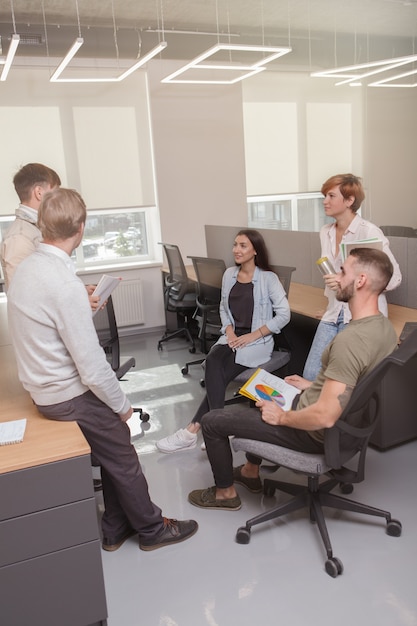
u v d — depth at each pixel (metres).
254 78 6.36
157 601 2.00
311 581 2.06
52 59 5.40
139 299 6.06
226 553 2.25
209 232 5.65
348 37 6.43
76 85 5.56
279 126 6.60
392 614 1.87
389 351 2.01
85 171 5.73
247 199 6.70
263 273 3.32
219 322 4.29
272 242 4.79
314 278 4.36
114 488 2.25
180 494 2.73
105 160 5.80
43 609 1.71
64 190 1.76
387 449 3.05
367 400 2.09
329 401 1.94
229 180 6.26
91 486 1.70
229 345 3.21
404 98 7.10
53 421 1.88
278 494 2.69
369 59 6.67
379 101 6.96
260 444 2.24
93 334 1.75
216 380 3.13
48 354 1.77
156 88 5.79
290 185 6.78
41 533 1.67
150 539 2.28
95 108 5.67
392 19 5.87
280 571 2.12
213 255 5.66
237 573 2.12
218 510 2.57
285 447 2.22
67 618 1.75
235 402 3.61
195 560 2.22
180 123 5.96
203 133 6.07
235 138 6.21
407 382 3.01
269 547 2.28
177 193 6.09
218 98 6.06
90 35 5.21
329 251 3.14
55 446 1.68
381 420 2.97
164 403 4.02
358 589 2.00
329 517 2.46
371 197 7.19
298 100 6.64
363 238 2.95
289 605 1.94
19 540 1.64
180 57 5.71
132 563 2.22
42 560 1.68
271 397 2.43
